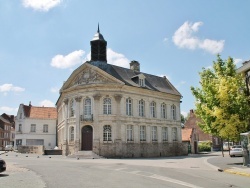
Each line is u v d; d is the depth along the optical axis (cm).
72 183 1320
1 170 1616
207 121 2425
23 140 5762
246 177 1577
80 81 4066
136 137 4075
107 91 3906
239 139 2248
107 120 3838
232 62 2450
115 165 2403
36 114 5972
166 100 4719
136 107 4153
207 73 2553
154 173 1778
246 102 2245
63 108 4550
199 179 1485
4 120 8688
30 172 1806
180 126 4919
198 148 5988
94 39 4294
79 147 3841
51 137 5888
